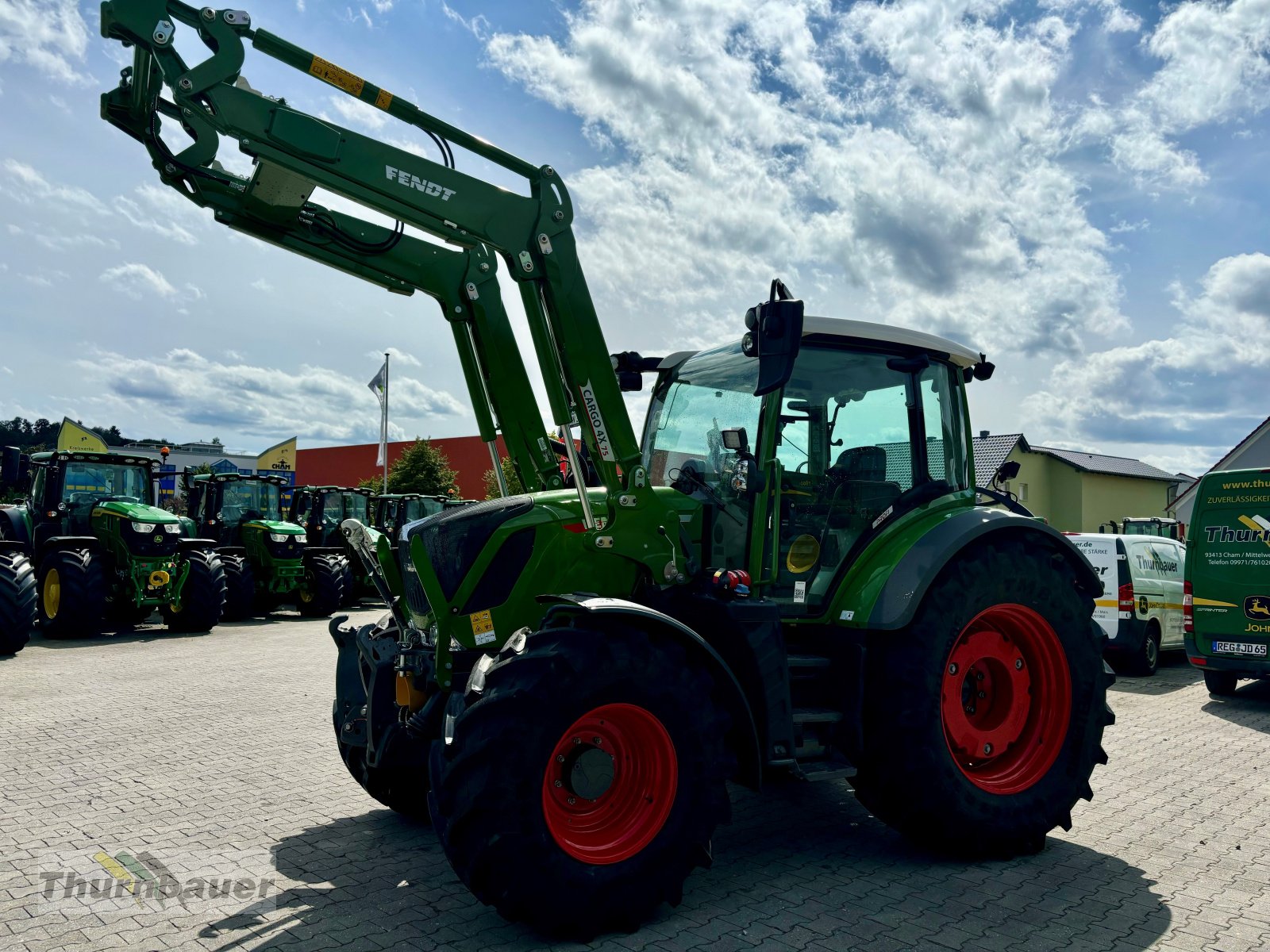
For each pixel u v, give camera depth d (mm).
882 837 4590
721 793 3502
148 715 7391
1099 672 4656
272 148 3658
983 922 3500
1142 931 3420
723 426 4688
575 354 4051
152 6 3434
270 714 7445
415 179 3855
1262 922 3518
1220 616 8945
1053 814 4371
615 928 3385
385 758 4500
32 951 3225
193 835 4531
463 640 3873
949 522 4469
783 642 3930
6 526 12883
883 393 4824
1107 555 10586
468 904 3668
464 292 4586
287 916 3533
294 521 18984
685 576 4133
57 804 5023
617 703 3375
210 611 12906
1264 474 8711
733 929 3420
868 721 4230
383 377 26094
